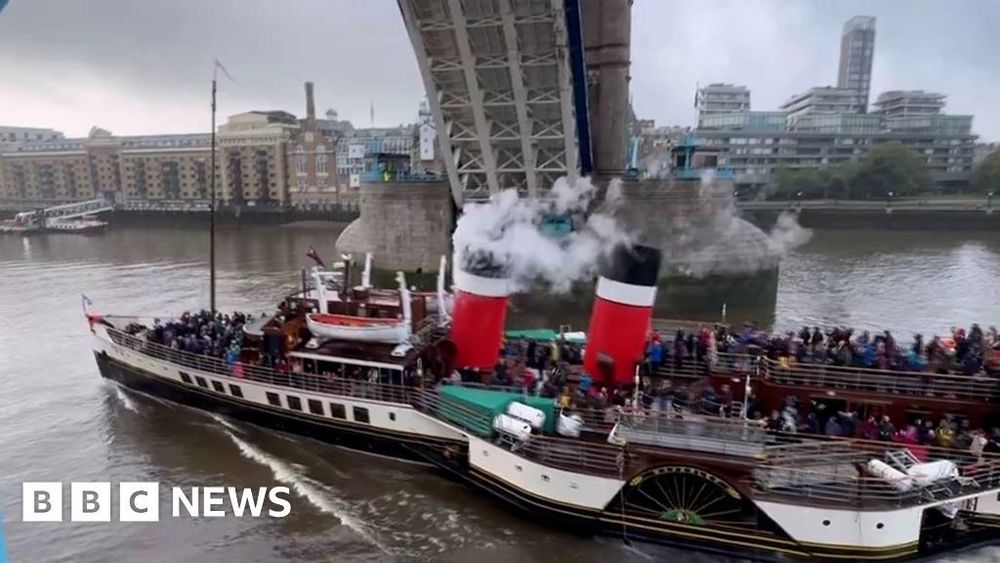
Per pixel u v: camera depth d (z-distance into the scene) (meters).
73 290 44.75
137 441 19.38
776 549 13.09
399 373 17.44
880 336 18.80
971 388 14.33
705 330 20.45
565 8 27.84
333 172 105.81
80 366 27.14
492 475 15.52
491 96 32.69
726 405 14.86
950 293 40.81
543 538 14.56
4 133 154.75
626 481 13.69
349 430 18.14
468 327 18.11
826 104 139.50
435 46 30.12
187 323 23.17
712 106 143.00
